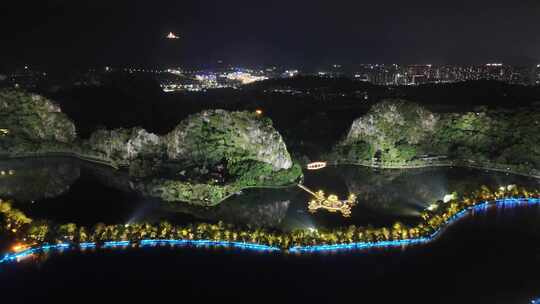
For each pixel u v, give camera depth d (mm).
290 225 163000
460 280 132750
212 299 123000
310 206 176625
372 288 128875
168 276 131750
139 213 168000
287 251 144375
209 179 184500
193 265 137000
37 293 122500
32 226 144750
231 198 185250
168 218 164500
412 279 133000
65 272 131375
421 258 143500
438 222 162000
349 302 123000
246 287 128250
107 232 146250
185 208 174000
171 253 142250
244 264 138375
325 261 140750
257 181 198000
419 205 184625
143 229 148750
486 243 153000
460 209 175375
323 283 130625
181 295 124125
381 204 184625
